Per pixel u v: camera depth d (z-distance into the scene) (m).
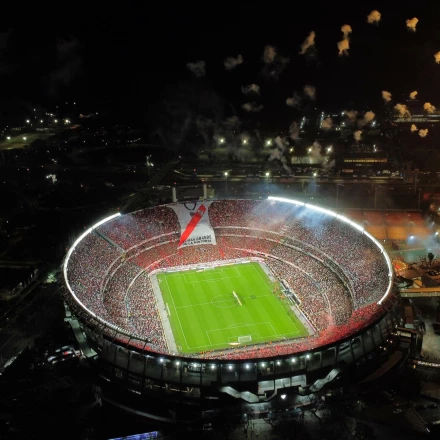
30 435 61.16
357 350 69.25
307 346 68.31
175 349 78.81
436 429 56.78
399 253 110.56
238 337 81.56
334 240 102.94
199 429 60.22
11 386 69.94
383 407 62.50
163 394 65.88
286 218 114.50
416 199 141.50
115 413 65.81
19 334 85.56
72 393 68.50
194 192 150.50
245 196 148.75
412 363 72.75
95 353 73.38
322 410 62.06
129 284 97.00
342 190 151.38
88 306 79.75
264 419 60.84
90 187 162.75
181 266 105.38
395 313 76.88
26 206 147.62
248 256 108.38
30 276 105.00
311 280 96.69
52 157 197.38
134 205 144.25
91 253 98.56
